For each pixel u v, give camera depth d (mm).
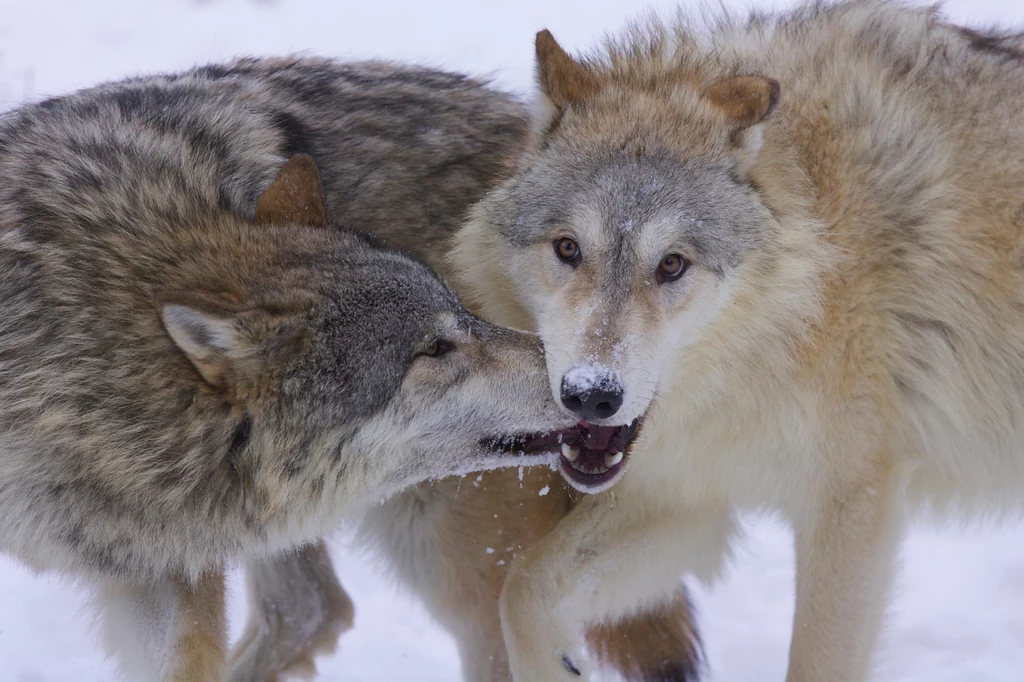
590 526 10000
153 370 8562
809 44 10164
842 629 9555
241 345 8484
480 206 10039
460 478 10445
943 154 9609
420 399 9023
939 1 13477
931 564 13188
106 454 8547
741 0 21312
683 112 9453
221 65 12438
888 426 9594
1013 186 9555
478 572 10695
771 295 9211
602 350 8438
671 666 11250
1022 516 10602
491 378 9047
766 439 9609
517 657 9703
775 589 13062
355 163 10922
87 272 8703
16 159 9289
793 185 9344
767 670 11719
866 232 9406
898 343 9547
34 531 8805
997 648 11555
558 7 25547
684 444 9742
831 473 9562
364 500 9344
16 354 8602
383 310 8961
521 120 11906
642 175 9039
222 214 9445
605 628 11078
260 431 8781
